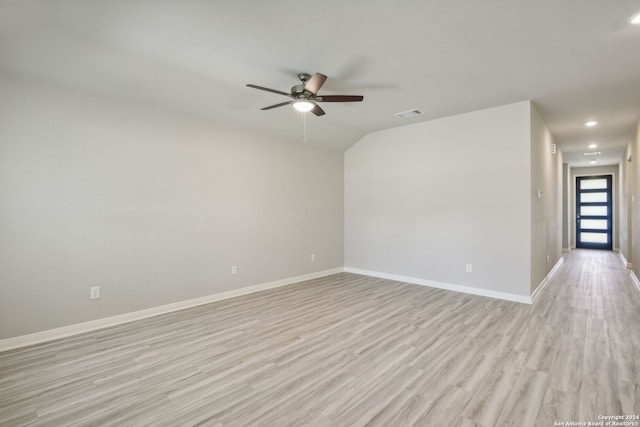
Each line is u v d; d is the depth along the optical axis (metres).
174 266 3.97
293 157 5.41
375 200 5.85
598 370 2.47
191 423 1.89
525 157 4.17
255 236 4.86
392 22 2.41
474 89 3.76
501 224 4.38
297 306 4.11
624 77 3.40
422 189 5.19
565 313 3.79
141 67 3.15
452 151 4.84
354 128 5.54
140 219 3.68
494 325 3.42
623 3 2.17
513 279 4.29
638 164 4.98
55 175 3.12
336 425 1.87
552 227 6.03
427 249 5.14
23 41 2.60
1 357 2.72
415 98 4.06
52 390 2.23
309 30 2.53
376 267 5.87
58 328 3.14
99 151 3.39
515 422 1.89
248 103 4.12
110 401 2.11
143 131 3.71
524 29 2.50
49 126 3.08
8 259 2.88
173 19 2.39
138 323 3.53
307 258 5.66
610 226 9.48
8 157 2.87
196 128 4.19
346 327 3.39
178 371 2.49
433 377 2.39
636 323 3.46
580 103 4.21
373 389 2.24
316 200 5.81
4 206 2.86
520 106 4.20
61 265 3.16
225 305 4.17
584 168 9.84
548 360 2.63
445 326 3.40
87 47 2.79
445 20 2.38
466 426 1.86
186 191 4.08
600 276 5.83
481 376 2.40
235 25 2.47
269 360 2.66
